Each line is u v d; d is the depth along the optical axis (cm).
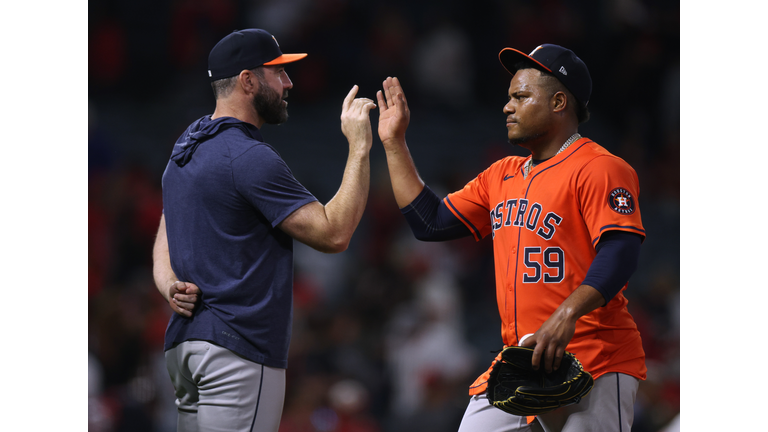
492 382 1012
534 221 1048
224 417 1016
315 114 4084
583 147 1060
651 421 2267
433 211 1230
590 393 1022
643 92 4134
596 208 999
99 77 3891
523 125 1077
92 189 3234
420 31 4378
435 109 4216
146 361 2517
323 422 2395
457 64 4294
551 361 941
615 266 962
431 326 2880
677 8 4266
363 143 1094
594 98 4206
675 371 2638
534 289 1044
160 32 4025
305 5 4184
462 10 4450
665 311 3188
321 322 2823
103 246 3089
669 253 3672
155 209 3244
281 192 1020
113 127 3675
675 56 4181
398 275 3128
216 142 1048
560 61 1074
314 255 3269
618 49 4231
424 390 2612
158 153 3603
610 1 4303
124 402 2395
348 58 4216
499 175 1148
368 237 3394
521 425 1091
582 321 1029
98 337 2475
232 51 1087
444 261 3238
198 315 1033
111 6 3975
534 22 4381
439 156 3934
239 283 1020
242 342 1017
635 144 4081
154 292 2773
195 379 1037
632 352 1053
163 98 3931
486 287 3309
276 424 1054
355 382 2686
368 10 4347
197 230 1039
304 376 2641
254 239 1041
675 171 4022
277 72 1125
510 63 1141
